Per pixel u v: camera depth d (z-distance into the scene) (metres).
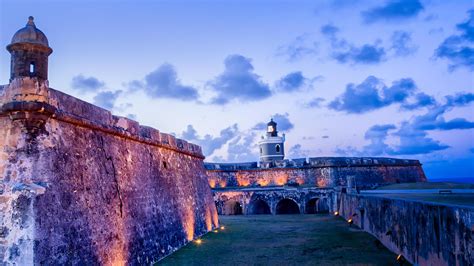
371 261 14.72
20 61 9.92
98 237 11.68
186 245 19.28
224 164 53.06
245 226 28.22
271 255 16.59
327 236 21.84
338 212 36.62
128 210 14.10
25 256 8.88
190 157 24.89
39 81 9.99
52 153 10.34
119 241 12.90
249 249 18.11
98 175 12.53
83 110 12.32
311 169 50.88
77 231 10.70
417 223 12.52
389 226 16.91
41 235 9.23
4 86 10.06
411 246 13.27
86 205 11.41
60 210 10.15
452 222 9.49
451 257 9.57
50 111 10.09
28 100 9.72
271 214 41.53
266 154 64.06
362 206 24.41
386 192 32.81
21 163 9.59
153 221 16.20
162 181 18.47
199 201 24.30
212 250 17.88
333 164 49.97
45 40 10.24
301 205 41.66
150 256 15.02
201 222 23.73
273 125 65.88
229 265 14.70
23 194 9.21
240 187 50.69
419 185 40.19
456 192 26.91
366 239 19.97
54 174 10.22
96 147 12.85
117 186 13.65
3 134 9.86
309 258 15.77
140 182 15.80
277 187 48.75
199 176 26.00
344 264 14.42
